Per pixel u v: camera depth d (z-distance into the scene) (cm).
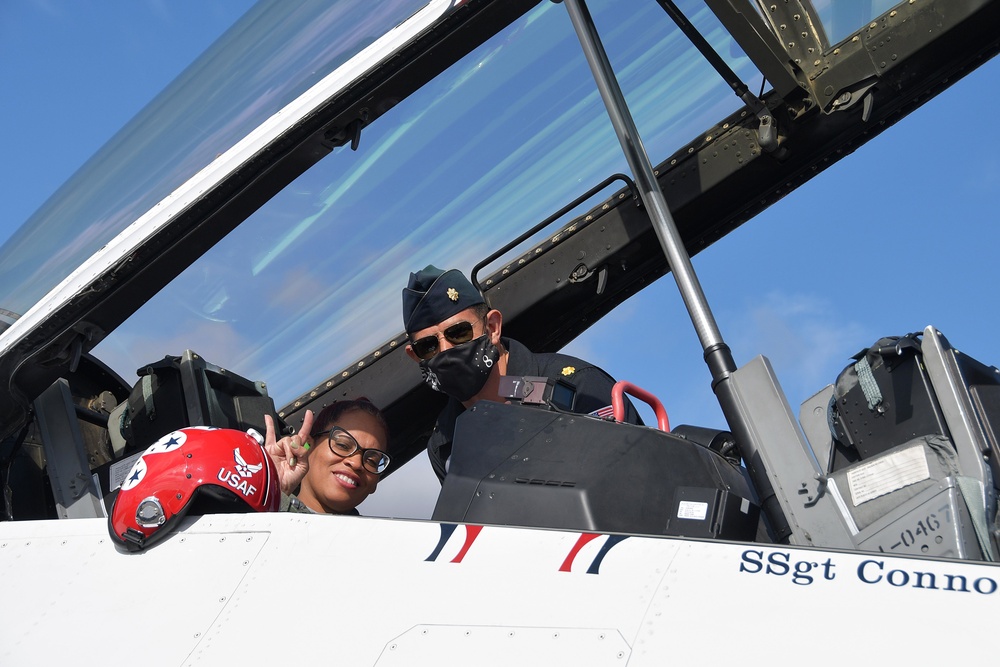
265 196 220
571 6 212
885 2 250
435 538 161
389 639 149
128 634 164
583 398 261
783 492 166
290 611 158
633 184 281
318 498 252
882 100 259
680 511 164
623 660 137
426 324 258
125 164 239
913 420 168
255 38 236
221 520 178
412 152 255
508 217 284
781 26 257
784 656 130
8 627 172
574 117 264
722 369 178
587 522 164
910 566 135
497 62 243
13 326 221
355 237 269
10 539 189
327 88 209
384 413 309
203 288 257
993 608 127
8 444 238
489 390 262
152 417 240
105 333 227
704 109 274
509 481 174
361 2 222
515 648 142
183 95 238
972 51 249
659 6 246
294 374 300
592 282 296
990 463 158
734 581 141
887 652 126
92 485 222
